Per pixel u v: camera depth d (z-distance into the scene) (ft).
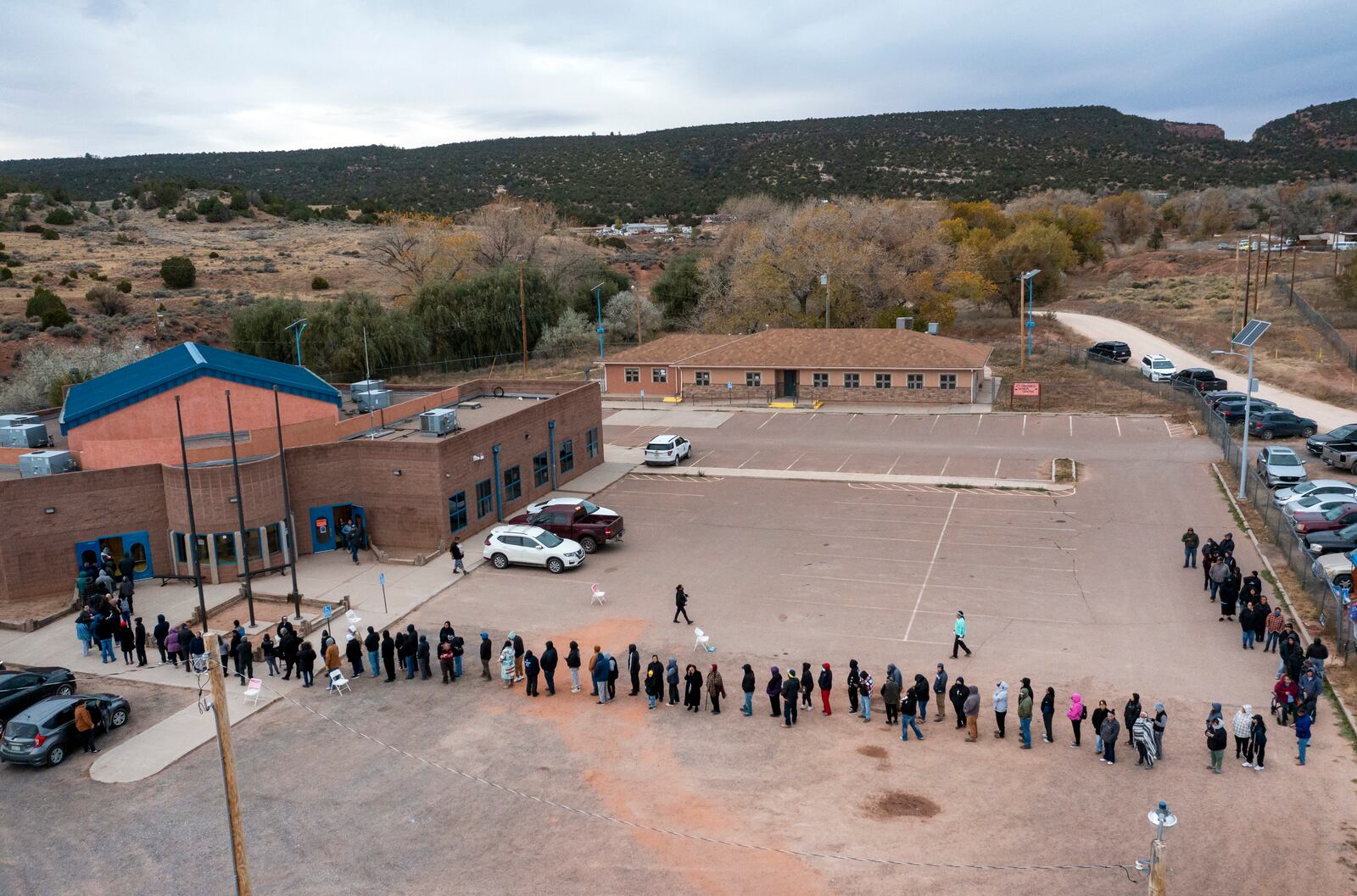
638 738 74.54
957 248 328.49
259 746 75.00
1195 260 415.44
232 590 110.32
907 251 299.58
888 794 65.26
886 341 221.46
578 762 71.00
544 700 81.82
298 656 85.87
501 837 61.57
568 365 290.35
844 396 217.77
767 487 150.51
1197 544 106.93
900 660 86.79
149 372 122.93
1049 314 327.47
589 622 98.17
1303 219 500.33
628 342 327.88
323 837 62.08
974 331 301.22
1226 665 83.10
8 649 95.14
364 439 125.39
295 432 122.11
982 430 186.39
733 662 87.71
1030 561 111.86
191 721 79.71
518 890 55.98
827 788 66.33
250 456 117.80
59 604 106.93
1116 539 118.73
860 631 93.71
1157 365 225.35
